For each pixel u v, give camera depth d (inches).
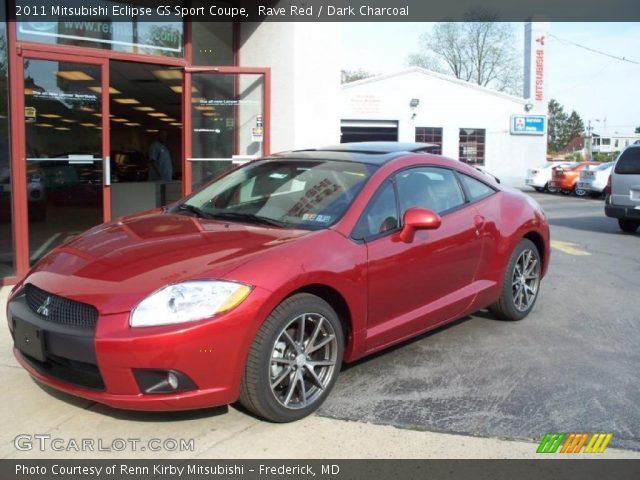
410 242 163.5
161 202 407.2
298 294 136.4
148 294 123.0
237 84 332.8
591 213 636.7
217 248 139.3
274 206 167.0
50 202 268.2
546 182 1051.3
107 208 283.9
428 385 159.3
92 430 133.1
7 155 257.1
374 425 137.4
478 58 1934.1
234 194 179.8
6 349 177.5
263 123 337.1
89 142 278.4
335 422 138.5
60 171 270.5
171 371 120.4
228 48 348.5
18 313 137.3
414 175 177.8
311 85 339.6
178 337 119.2
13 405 143.4
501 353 183.6
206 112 330.6
